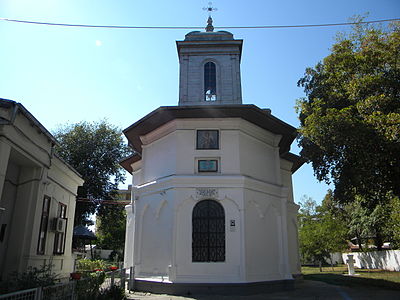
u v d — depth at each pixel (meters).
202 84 17.33
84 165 29.92
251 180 13.61
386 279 18.53
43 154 10.75
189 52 17.92
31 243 10.04
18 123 8.93
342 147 13.03
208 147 13.98
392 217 24.31
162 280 12.62
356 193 14.33
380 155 11.74
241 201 13.11
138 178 18.72
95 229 48.12
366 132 11.52
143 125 15.14
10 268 9.61
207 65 17.86
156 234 13.68
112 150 31.73
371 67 13.04
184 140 14.05
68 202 14.06
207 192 13.19
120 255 44.41
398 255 28.83
